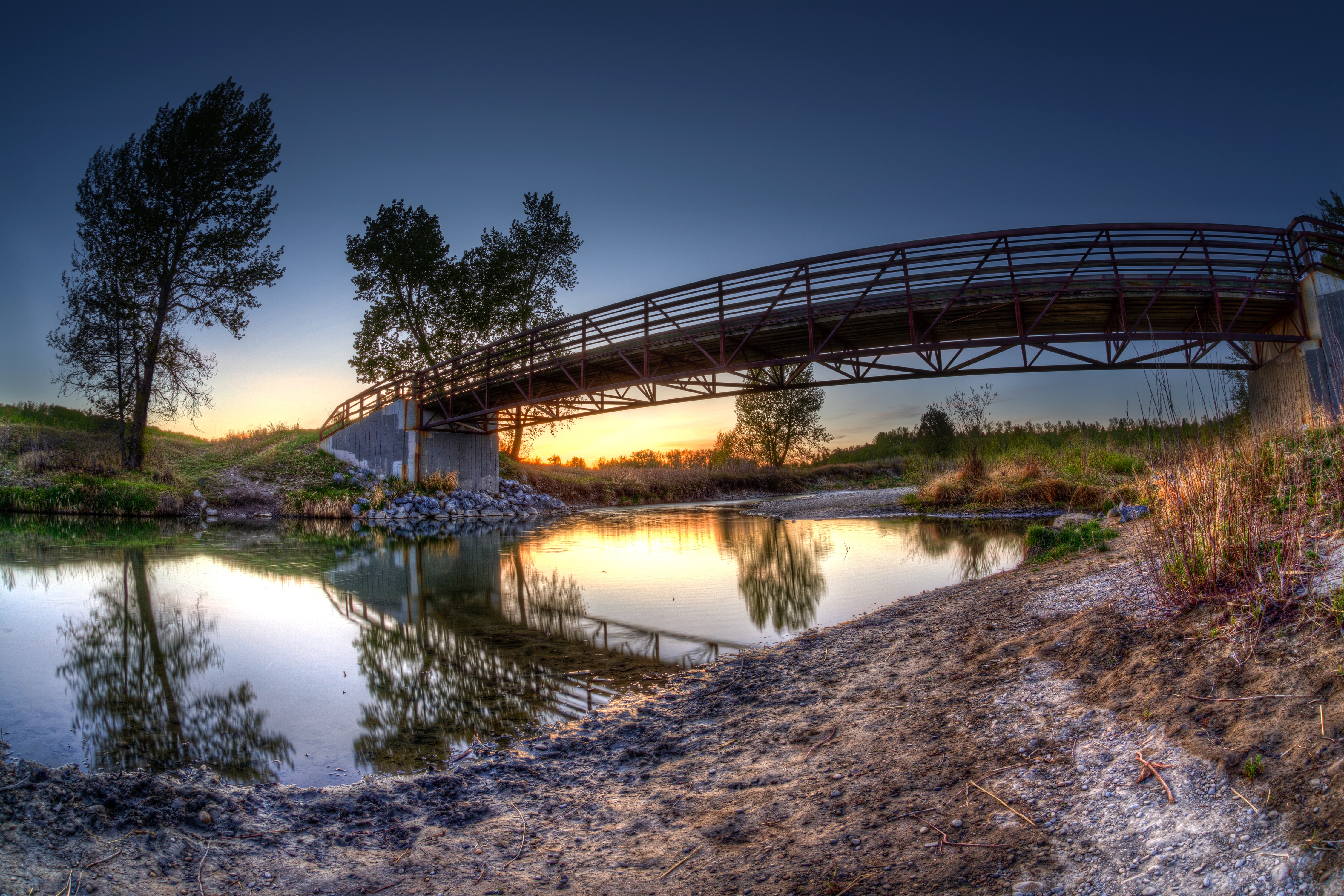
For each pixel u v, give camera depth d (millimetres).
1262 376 17781
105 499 23984
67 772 3523
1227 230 16281
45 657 7027
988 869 2672
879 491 37812
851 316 18859
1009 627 5707
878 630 6766
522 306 38031
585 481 39875
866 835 3059
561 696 5734
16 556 14102
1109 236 16562
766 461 56156
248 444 35844
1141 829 2711
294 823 3469
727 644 7211
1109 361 17000
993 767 3469
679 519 26391
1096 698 3865
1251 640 3760
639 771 4129
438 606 9703
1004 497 21875
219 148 28016
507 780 4059
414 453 28766
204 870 2908
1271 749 2871
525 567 13562
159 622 8672
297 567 13523
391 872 3025
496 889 2881
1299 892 2178
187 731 5000
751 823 3316
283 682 6199
